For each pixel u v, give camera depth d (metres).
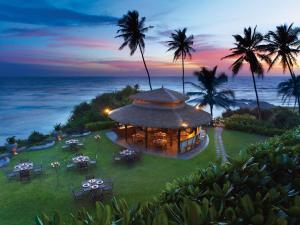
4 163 22.73
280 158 5.44
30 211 14.90
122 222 3.56
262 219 3.40
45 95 165.50
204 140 31.02
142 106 29.72
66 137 31.45
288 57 42.62
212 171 5.30
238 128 36.66
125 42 49.22
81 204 15.58
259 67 42.16
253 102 53.06
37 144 28.39
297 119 39.62
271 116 43.88
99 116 39.28
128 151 23.95
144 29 48.69
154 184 18.53
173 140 29.72
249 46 41.78
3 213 14.68
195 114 29.47
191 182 5.22
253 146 7.86
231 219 3.60
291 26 40.91
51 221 3.58
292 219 3.53
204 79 45.66
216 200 4.32
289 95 51.66
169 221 3.36
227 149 27.69
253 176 4.86
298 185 4.77
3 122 72.00
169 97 28.58
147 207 4.30
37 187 17.98
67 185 18.30
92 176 18.17
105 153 25.58
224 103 45.78
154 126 25.59
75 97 151.38
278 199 4.05
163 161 23.50
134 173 20.64
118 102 49.91
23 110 96.81
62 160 23.61
